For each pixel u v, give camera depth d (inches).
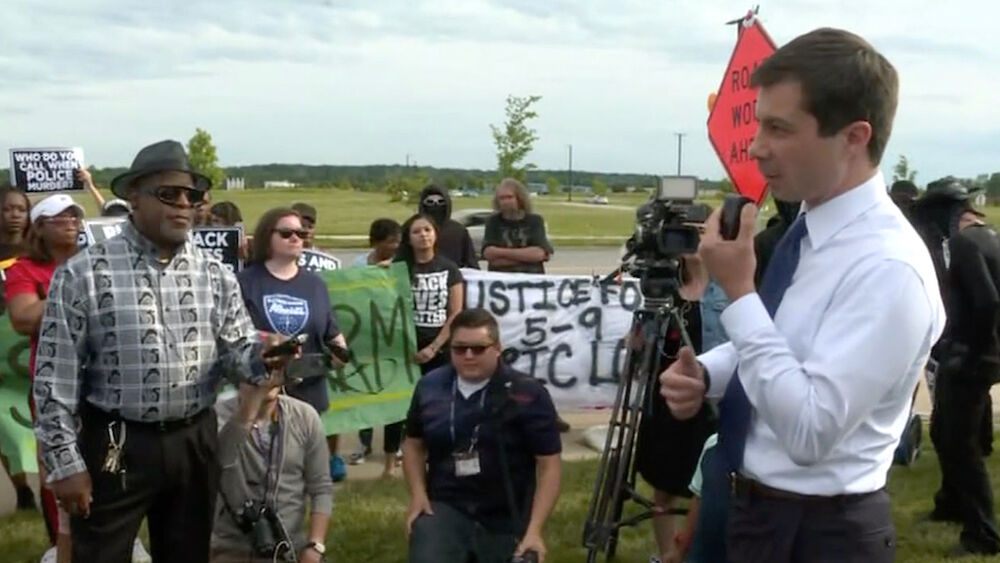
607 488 176.4
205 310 148.3
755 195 188.1
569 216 2090.3
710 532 95.0
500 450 166.4
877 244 74.7
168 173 140.6
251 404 166.6
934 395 219.3
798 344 76.8
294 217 232.7
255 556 167.5
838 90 73.1
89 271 140.2
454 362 169.0
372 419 279.6
